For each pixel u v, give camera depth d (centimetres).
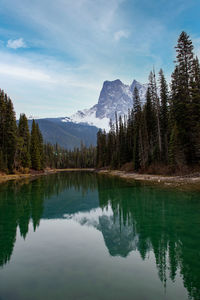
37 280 733
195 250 943
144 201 1923
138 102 5172
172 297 624
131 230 1236
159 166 3847
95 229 1321
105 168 8031
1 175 4844
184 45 3272
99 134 10194
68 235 1220
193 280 718
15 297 639
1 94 5422
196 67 3334
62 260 891
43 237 1190
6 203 2138
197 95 3075
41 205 2061
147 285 693
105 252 969
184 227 1219
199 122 3009
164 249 965
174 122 3394
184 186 2442
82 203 2138
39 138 8169
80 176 6312
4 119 5406
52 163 12825
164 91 4350
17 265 852
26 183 3944
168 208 1620
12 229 1340
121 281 718
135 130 5019
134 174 4388
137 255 926
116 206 1864
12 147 5444
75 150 16000
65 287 687
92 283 707
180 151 3191
